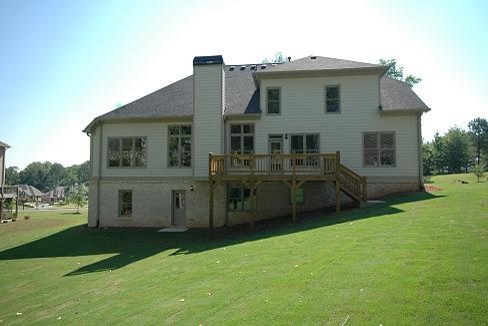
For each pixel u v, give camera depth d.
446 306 5.09
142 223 21.12
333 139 20.03
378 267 7.08
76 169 170.38
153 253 13.95
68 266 12.98
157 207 21.02
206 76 20.08
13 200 32.47
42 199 93.94
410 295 5.57
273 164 19.80
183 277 8.98
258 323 5.35
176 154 21.05
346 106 20.03
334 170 16.70
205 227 20.33
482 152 87.00
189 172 20.81
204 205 20.50
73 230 21.66
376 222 12.00
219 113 19.86
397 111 19.38
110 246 16.47
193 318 6.02
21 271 12.77
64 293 9.43
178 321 6.00
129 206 21.45
